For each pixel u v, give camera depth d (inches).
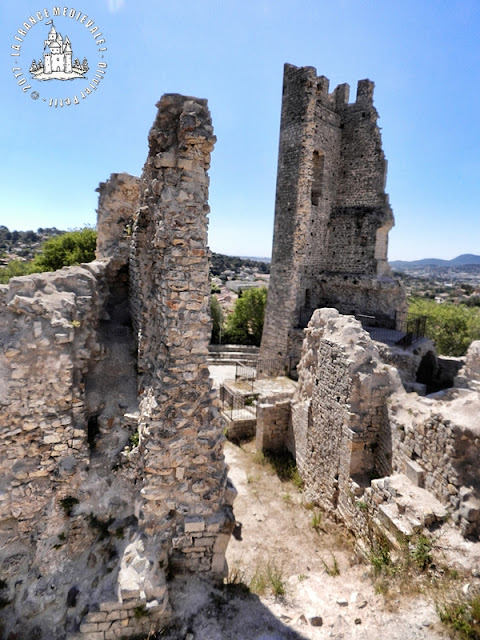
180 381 241.0
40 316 265.6
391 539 270.4
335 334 413.4
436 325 1206.9
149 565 222.8
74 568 233.8
